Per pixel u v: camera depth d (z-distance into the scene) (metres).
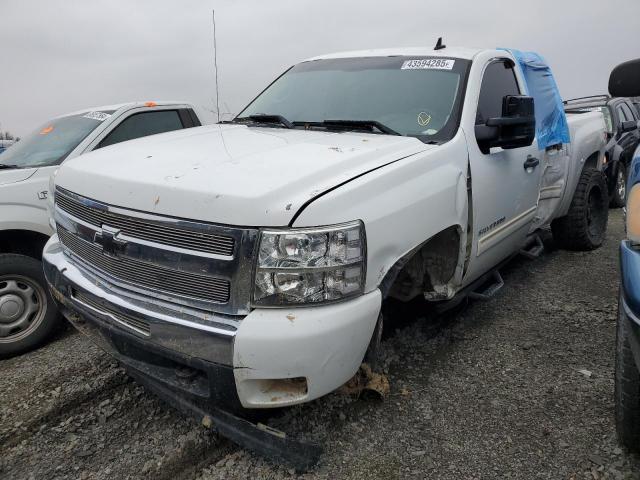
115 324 2.44
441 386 3.03
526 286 4.64
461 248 3.03
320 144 2.82
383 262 2.36
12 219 3.83
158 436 2.69
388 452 2.49
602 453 2.46
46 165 4.23
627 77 2.50
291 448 2.30
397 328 3.63
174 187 2.21
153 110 5.23
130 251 2.34
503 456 2.46
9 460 2.55
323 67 4.05
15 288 3.73
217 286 2.12
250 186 2.15
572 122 5.18
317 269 2.08
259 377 2.08
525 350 3.46
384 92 3.52
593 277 4.85
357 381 2.70
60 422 2.84
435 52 3.75
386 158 2.62
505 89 3.88
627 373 2.23
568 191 5.01
